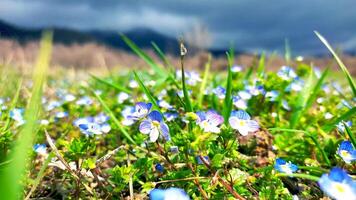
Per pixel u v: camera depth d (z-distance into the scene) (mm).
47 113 251
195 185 135
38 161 171
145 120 138
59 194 148
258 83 234
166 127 138
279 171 135
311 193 145
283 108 242
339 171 98
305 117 230
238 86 257
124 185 134
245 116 139
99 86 415
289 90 254
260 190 137
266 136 193
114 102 282
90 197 141
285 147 177
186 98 174
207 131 132
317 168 137
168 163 147
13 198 70
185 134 130
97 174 146
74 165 149
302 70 291
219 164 127
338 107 248
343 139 169
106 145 202
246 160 159
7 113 207
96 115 275
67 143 136
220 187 133
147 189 130
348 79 174
